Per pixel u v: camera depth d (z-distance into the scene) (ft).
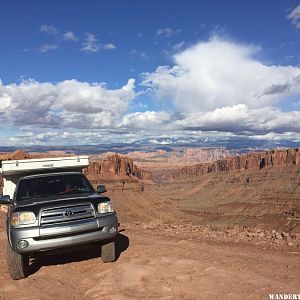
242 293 16.63
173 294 17.13
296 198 511.40
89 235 21.79
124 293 17.58
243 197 604.90
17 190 25.93
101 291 18.37
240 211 512.63
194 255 24.67
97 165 515.91
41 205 22.11
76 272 22.58
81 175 27.84
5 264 26.35
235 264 21.89
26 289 20.06
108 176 504.43
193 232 35.94
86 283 20.22
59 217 21.75
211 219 455.63
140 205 445.78
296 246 27.07
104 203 23.22
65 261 25.46
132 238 33.27
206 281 18.63
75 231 21.48
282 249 26.27
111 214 23.04
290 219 429.38
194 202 640.58
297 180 574.15
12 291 19.92
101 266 23.18
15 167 28.09
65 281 20.98
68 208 22.09
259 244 28.55
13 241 21.15
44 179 26.78
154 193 515.91
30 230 21.11
